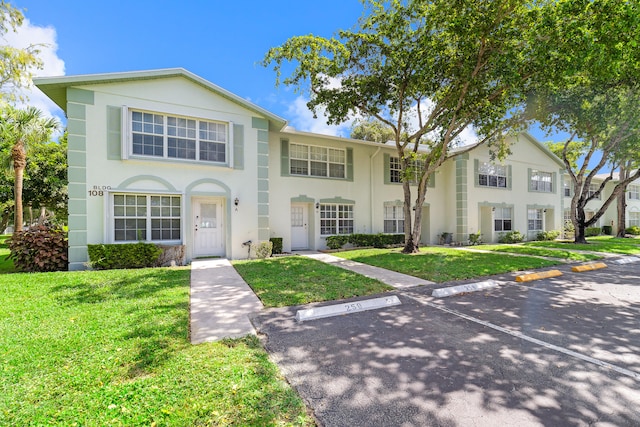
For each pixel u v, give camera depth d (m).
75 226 8.35
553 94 10.89
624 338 3.90
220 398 2.49
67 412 2.29
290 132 12.76
